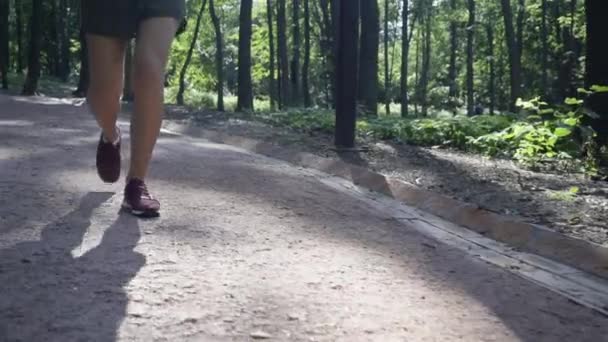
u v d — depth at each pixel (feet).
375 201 16.02
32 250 9.34
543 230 12.26
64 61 132.57
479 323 7.68
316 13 116.98
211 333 6.81
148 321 7.02
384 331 7.20
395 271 9.70
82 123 30.48
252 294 8.11
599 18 25.98
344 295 8.34
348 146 25.29
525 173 21.16
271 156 23.77
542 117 31.63
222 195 14.47
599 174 21.81
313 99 134.10
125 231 10.72
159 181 15.61
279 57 100.42
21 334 6.48
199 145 25.04
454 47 135.44
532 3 119.03
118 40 11.55
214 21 98.78
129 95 66.59
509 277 9.83
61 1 130.82
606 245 11.05
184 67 112.37
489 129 31.81
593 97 26.12
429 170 20.43
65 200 12.71
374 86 56.49
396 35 166.91
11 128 26.16
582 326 7.82
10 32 156.15
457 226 13.84
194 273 8.79
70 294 7.67
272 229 11.72
